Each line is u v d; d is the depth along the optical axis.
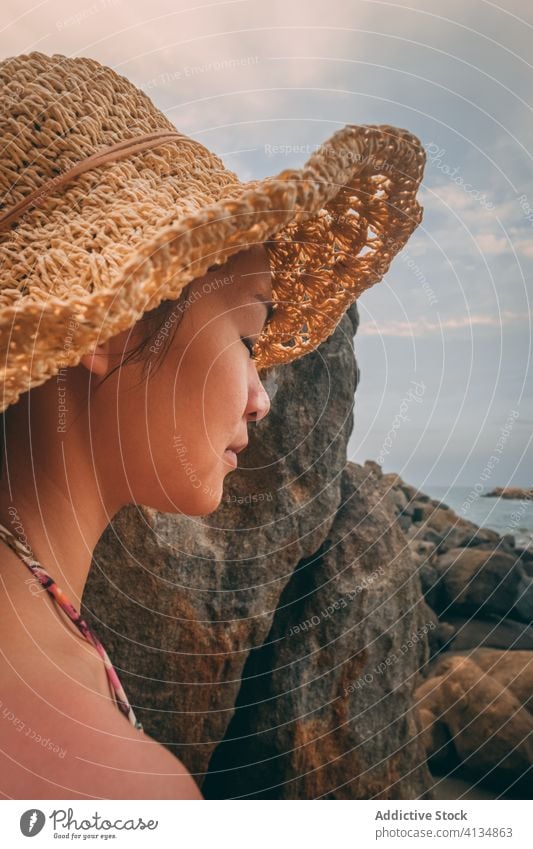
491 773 3.16
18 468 0.62
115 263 0.63
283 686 2.22
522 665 3.61
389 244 1.15
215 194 0.79
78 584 0.64
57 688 0.45
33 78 0.74
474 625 4.90
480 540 6.87
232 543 2.05
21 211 0.67
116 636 1.77
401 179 1.01
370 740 2.31
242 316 0.74
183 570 1.88
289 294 1.29
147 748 0.44
